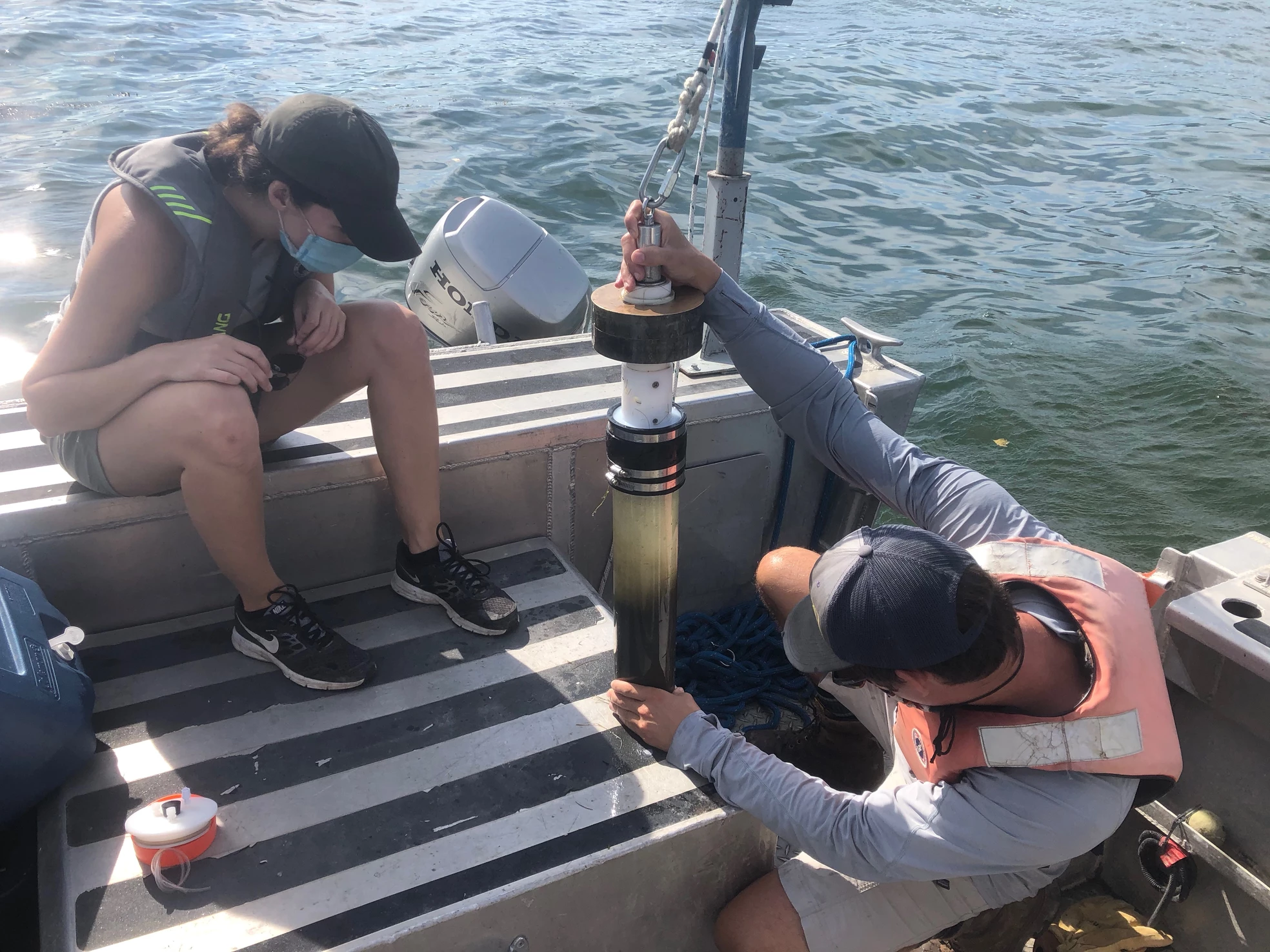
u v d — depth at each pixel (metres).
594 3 18.67
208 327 1.78
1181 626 1.83
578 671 2.00
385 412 2.00
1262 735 1.78
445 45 13.57
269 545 2.12
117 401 1.69
